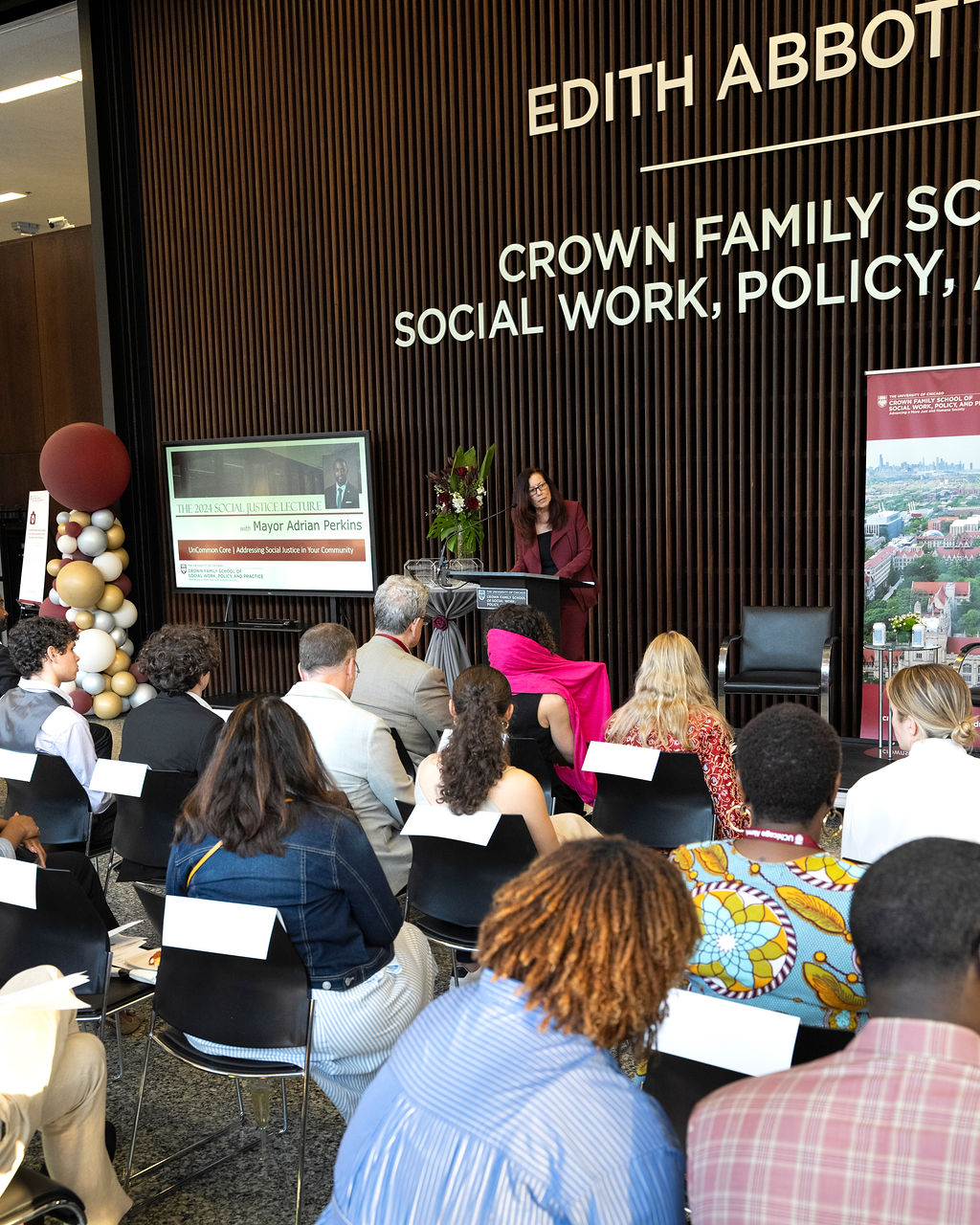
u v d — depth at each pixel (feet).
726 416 21.74
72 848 12.34
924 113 19.25
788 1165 3.19
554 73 22.70
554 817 10.31
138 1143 8.93
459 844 9.03
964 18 18.72
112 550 27.96
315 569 25.88
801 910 5.71
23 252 35.68
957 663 18.66
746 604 21.94
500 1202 3.21
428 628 25.85
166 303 28.45
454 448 24.93
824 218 20.18
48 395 35.91
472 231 24.11
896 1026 3.34
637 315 22.22
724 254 21.20
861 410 20.24
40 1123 6.25
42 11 28.19
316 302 26.27
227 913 6.98
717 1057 5.50
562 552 20.77
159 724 11.77
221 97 26.91
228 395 27.84
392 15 24.48
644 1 21.53
